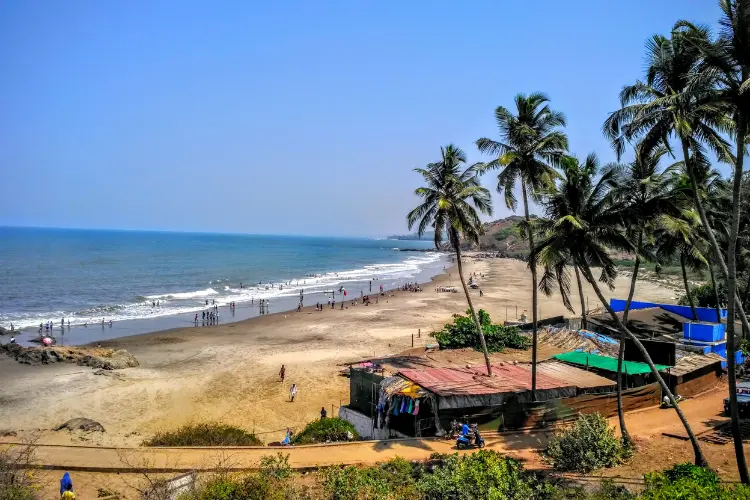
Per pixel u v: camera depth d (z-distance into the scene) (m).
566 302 23.00
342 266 148.88
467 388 21.94
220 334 49.06
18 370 35.53
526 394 22.27
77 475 17.42
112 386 32.09
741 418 23.06
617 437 20.48
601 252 19.69
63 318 54.28
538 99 24.33
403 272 129.00
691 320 34.88
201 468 17.31
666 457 18.95
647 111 16.95
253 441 21.92
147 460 18.44
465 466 15.09
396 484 15.48
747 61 14.77
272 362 38.16
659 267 30.22
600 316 36.78
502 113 24.33
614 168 19.28
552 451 18.66
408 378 23.38
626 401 24.52
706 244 28.59
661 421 23.28
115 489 16.31
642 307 39.72
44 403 28.81
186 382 33.09
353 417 25.11
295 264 150.12
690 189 19.70
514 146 24.50
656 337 32.19
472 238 27.66
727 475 16.88
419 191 26.66
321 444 20.44
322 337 47.50
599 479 16.66
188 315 60.38
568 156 22.30
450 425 21.61
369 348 42.75
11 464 15.80
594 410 23.53
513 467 16.33
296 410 28.36
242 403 29.34
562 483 16.05
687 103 16.22
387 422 22.59
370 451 19.77
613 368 25.47
